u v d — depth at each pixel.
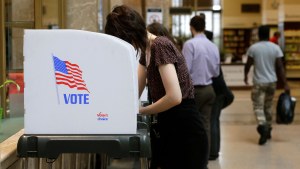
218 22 17.25
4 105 3.13
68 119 1.73
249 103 10.41
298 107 9.64
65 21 4.15
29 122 1.73
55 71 1.71
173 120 2.33
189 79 2.33
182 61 2.28
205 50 4.63
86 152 1.70
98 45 1.70
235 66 14.43
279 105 6.53
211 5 16.39
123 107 1.72
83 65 1.71
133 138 1.70
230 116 8.69
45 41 1.70
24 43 1.70
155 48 2.17
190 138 2.34
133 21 2.03
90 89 1.72
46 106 1.73
